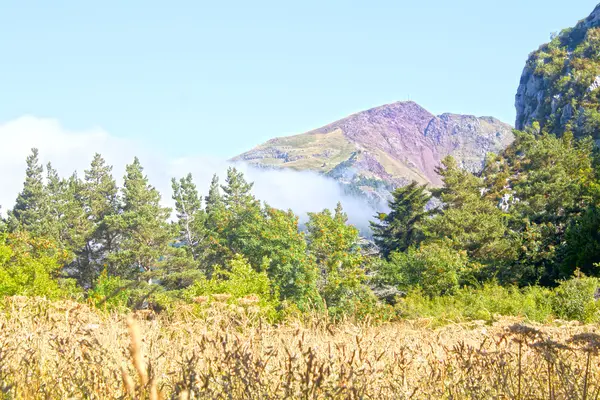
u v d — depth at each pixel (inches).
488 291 923.4
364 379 108.1
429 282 1390.3
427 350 161.9
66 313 163.3
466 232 2230.6
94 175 3678.6
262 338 137.6
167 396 99.6
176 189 3358.8
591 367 146.8
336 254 1556.3
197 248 3223.4
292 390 103.2
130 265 2770.7
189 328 177.2
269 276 1681.8
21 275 1284.4
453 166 3223.4
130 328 49.8
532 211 2381.9
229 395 99.1
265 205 2608.3
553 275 1635.1
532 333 138.6
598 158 3868.1
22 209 3415.4
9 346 126.5
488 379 130.0
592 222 1515.7
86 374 106.6
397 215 3233.3
